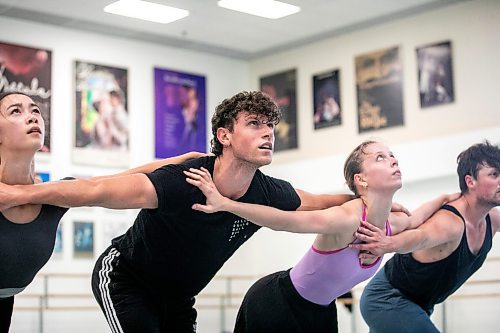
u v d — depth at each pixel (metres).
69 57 10.07
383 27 10.36
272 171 11.15
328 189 10.41
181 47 11.20
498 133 8.73
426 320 4.64
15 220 3.32
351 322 9.90
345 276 4.13
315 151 11.02
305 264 4.16
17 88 9.56
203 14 9.84
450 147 9.15
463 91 9.52
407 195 9.60
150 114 10.78
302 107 11.26
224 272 11.05
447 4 9.69
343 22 10.30
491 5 9.33
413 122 9.95
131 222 10.25
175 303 3.91
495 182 4.55
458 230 4.49
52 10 9.50
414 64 10.00
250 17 10.01
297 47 11.36
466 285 8.95
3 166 3.38
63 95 9.95
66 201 3.26
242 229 3.73
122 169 10.38
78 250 9.77
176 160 3.91
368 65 10.49
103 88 10.34
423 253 4.58
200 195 3.46
